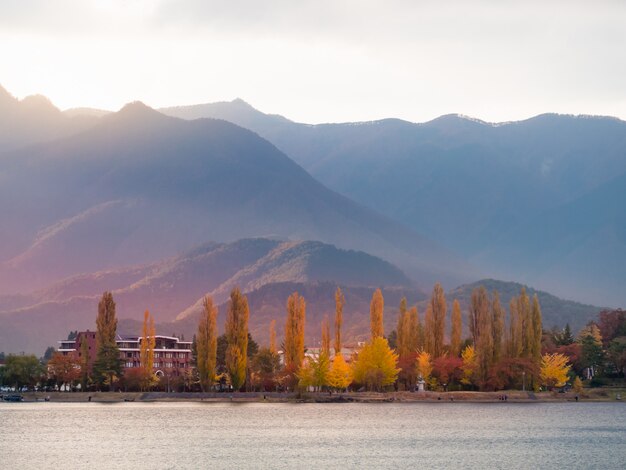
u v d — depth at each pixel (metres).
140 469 176.88
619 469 182.88
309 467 182.12
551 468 183.88
